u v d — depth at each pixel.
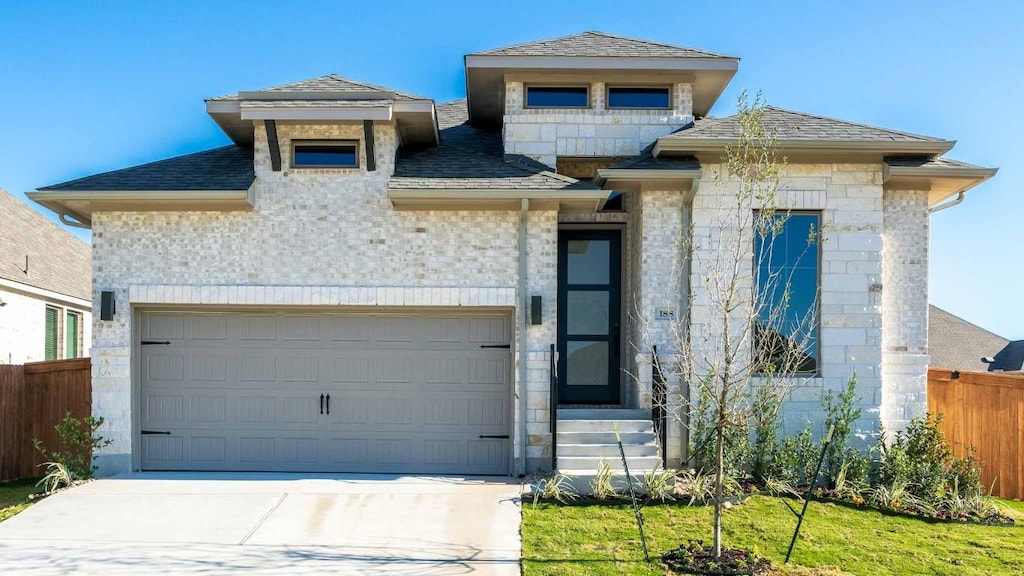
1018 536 8.20
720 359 10.27
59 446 11.33
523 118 11.53
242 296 10.36
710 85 12.01
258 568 6.91
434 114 10.88
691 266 10.46
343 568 6.91
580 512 8.60
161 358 10.54
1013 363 21.39
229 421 10.51
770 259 10.07
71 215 10.90
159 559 7.12
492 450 10.47
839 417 10.23
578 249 12.09
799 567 6.98
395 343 10.55
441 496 9.22
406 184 10.14
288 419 10.50
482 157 11.48
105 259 10.43
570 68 11.24
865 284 10.55
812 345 10.57
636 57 11.19
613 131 11.54
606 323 12.02
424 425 10.49
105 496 9.18
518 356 10.32
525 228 10.36
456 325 10.55
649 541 7.64
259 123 10.48
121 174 10.69
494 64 11.22
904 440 10.58
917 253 10.86
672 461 10.26
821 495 9.49
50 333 18.73
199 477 10.13
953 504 9.11
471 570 6.87
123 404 10.38
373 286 10.39
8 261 17.03
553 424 9.87
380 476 10.27
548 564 6.97
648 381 10.52
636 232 11.06
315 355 10.53
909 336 10.81
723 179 10.55
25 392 11.41
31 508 8.71
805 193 10.57
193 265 10.41
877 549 7.58
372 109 10.18
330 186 10.46
